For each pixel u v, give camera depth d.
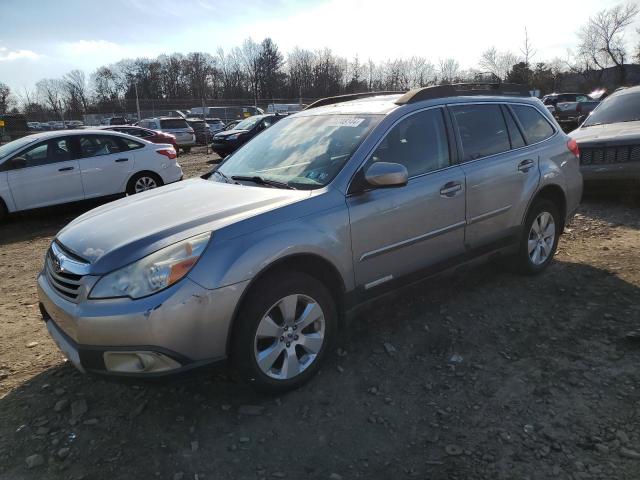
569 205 5.03
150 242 2.77
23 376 3.46
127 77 88.94
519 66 43.12
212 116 37.59
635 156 7.20
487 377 3.26
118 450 2.68
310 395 3.12
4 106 47.34
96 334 2.63
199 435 2.79
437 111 3.99
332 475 2.48
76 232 3.17
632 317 3.95
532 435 2.70
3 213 8.50
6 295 5.21
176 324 2.61
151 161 9.89
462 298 4.43
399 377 3.29
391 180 3.24
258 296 2.87
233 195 3.37
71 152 9.05
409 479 2.43
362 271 3.41
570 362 3.39
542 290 4.54
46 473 2.54
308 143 3.86
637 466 2.45
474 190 4.04
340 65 71.62
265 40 78.56
